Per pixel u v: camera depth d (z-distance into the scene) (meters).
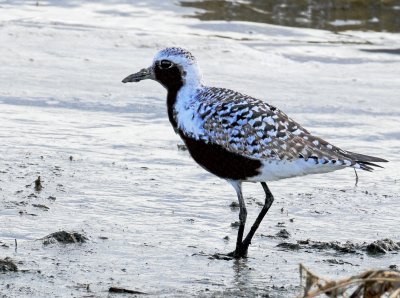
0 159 14.30
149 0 26.06
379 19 25.97
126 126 16.62
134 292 9.43
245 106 10.73
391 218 12.48
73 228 11.45
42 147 15.09
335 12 26.17
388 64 22.62
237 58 22.02
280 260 10.72
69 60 20.80
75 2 25.77
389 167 14.92
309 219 12.34
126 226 11.69
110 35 22.95
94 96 18.22
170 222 11.97
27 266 10.06
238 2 26.36
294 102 18.61
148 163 14.59
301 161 10.52
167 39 23.00
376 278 8.12
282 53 22.80
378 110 18.34
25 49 21.33
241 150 10.66
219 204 12.81
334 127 17.06
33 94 18.02
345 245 11.21
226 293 9.55
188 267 10.36
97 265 10.24
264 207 11.02
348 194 13.48
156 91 18.89
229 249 11.08
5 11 24.55
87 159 14.59
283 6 26.31
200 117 10.93
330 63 22.39
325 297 9.41
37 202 12.37
